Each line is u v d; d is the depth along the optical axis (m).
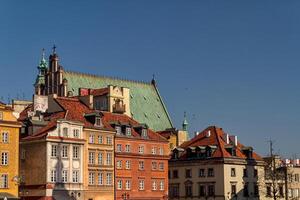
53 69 176.38
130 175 135.50
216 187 151.25
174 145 176.50
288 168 167.62
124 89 165.50
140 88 191.38
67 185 120.44
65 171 120.56
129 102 176.75
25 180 120.25
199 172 155.25
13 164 113.06
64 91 171.00
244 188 154.88
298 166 172.88
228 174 151.38
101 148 129.25
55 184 118.12
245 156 158.38
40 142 118.75
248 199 155.38
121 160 134.00
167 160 145.88
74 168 122.31
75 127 123.75
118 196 131.75
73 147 122.69
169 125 191.00
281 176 162.62
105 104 157.88
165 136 176.50
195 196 155.12
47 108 134.88
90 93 162.50
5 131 112.44
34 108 137.88
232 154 154.00
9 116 113.56
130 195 134.62
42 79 187.88
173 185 160.25
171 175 161.25
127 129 137.62
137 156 137.75
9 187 111.75
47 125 122.94
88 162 125.81
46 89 176.38
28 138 120.50
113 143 132.38
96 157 127.88
